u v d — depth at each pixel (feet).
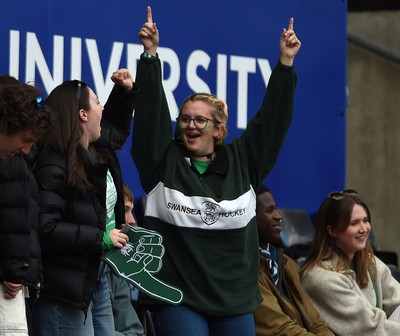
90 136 39.63
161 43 59.31
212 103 42.75
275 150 43.75
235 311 41.24
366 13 95.61
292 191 64.03
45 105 35.73
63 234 37.09
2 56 54.03
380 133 94.89
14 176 35.42
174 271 41.39
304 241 62.64
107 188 39.68
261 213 49.08
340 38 65.98
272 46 63.16
